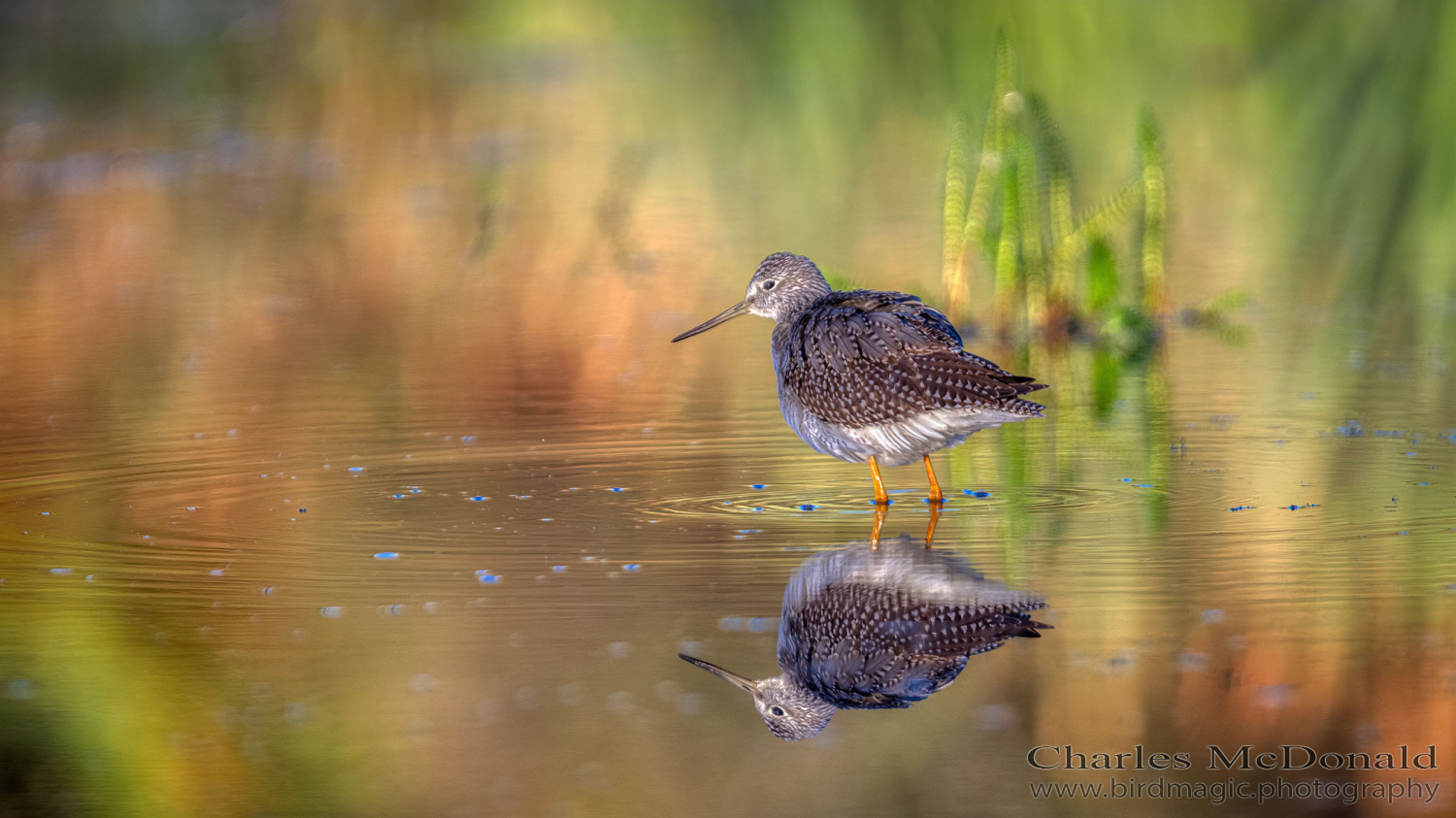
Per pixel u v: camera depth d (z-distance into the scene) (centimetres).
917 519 1127
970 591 965
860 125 3200
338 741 806
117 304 1975
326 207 2553
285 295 2028
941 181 2122
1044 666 864
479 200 2597
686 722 822
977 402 1095
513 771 779
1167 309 1941
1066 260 1889
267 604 961
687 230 2389
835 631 913
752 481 1244
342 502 1179
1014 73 2038
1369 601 934
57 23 4156
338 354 1738
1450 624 898
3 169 2773
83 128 3116
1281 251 2247
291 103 3388
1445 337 1756
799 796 748
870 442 1165
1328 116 2875
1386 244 2277
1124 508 1138
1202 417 1439
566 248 2294
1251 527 1081
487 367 1678
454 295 2036
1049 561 1017
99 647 898
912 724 823
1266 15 3209
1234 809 745
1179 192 2616
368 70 3738
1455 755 782
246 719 825
